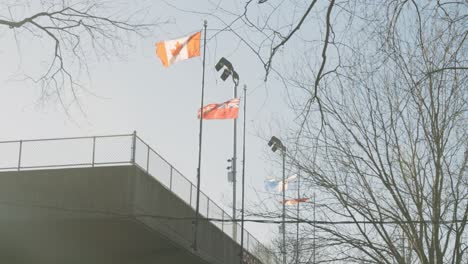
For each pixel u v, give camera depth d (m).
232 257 43.06
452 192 23.05
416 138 23.70
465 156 23.53
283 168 26.55
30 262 33.84
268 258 35.88
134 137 30.36
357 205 24.31
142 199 30.44
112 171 30.06
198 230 37.19
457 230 22.97
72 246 33.03
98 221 29.88
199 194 36.41
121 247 33.81
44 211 30.12
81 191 30.11
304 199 25.22
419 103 23.44
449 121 23.38
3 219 30.39
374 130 24.23
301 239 24.88
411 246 23.53
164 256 35.84
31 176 30.59
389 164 23.72
